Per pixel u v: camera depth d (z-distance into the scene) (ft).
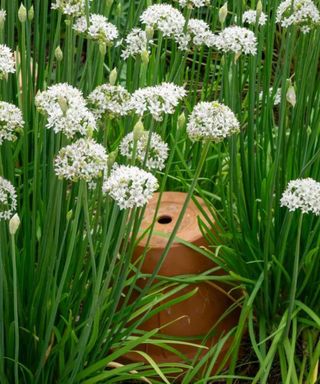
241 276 9.41
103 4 9.73
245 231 9.34
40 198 8.11
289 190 7.61
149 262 8.87
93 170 6.15
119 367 7.65
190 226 9.31
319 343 8.45
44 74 10.24
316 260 8.89
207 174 10.92
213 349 8.67
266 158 9.75
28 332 7.50
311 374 8.40
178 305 9.09
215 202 10.50
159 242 8.89
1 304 6.73
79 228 7.69
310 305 9.32
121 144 7.28
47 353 7.61
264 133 9.62
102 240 7.41
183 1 8.23
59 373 7.77
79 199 6.35
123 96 7.16
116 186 6.11
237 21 9.50
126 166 7.00
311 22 8.37
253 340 8.57
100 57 7.95
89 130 6.16
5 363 7.53
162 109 6.73
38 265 7.51
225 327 9.59
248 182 9.30
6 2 9.71
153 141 7.22
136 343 7.55
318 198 7.37
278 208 9.14
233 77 8.60
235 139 8.79
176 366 8.86
